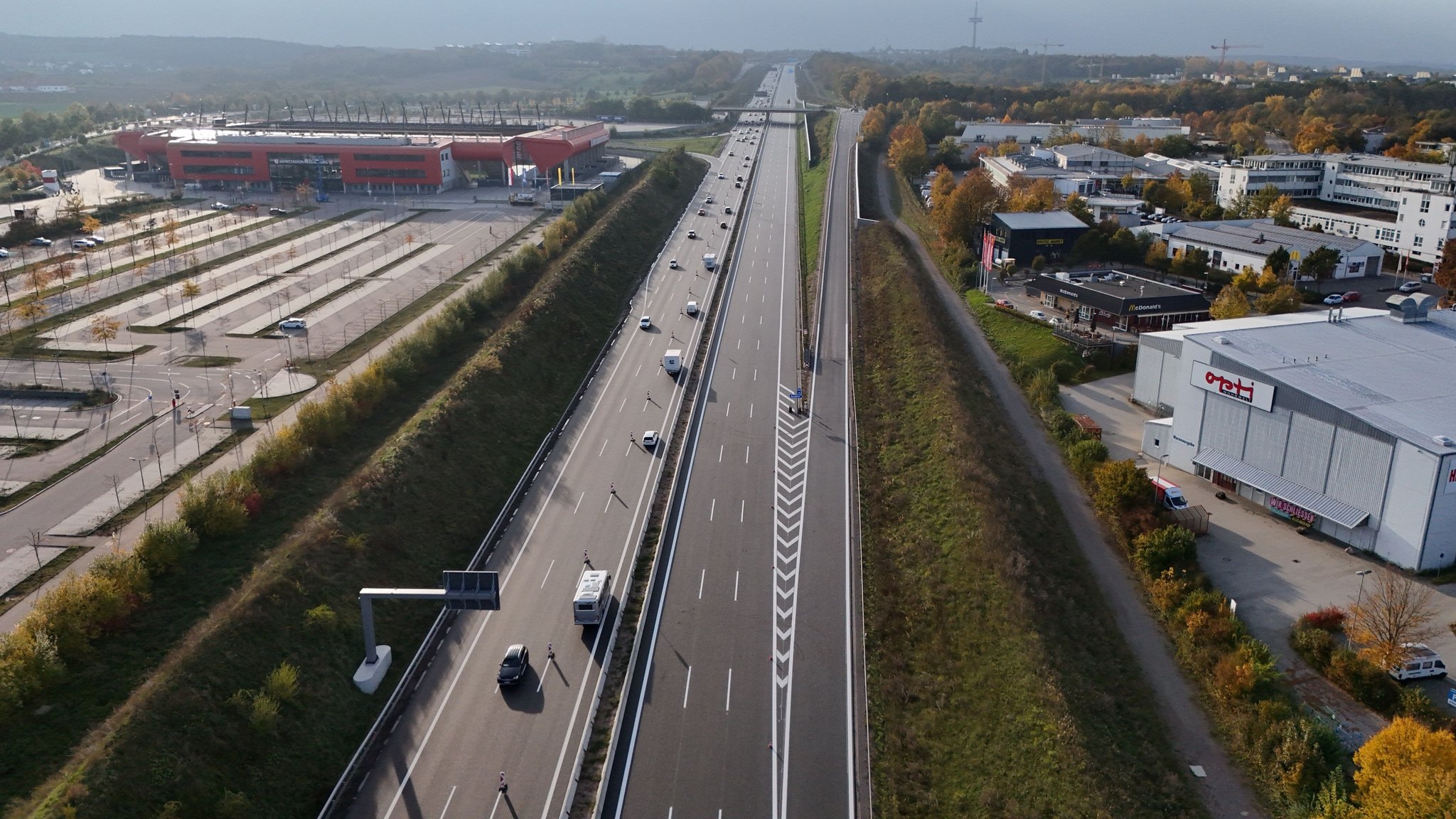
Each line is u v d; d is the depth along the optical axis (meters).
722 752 63.22
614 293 164.50
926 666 72.06
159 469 97.69
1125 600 81.94
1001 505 90.94
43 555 81.38
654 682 70.00
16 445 103.19
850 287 169.38
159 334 141.62
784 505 96.00
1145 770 61.88
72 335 140.50
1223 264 179.38
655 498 97.25
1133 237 183.62
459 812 58.28
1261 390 97.00
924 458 103.31
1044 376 126.69
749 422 115.81
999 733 63.91
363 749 63.47
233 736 60.53
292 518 85.50
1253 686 68.25
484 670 71.50
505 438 108.00
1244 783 61.72
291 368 127.25
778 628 76.44
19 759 56.44
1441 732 55.47
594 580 78.56
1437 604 80.25
